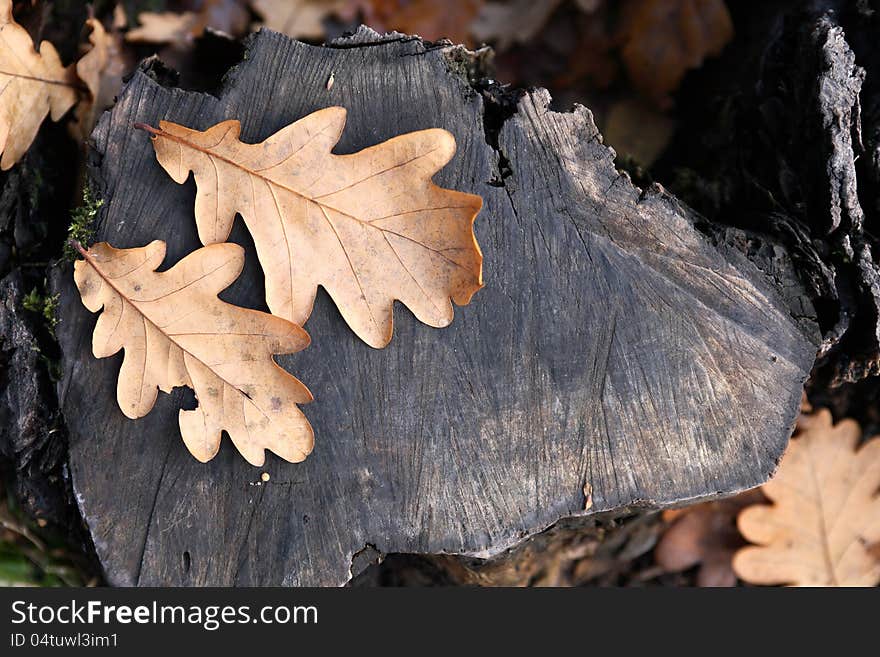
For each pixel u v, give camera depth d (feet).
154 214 1.93
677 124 2.36
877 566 2.28
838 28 2.01
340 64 1.94
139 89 1.93
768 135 2.08
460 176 1.94
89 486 1.92
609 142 2.38
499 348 1.94
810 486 2.26
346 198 1.90
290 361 1.93
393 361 1.94
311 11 2.38
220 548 1.93
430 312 1.91
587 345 1.95
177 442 1.92
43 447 1.95
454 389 1.94
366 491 1.93
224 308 1.90
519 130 1.95
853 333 2.02
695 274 1.97
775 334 1.97
